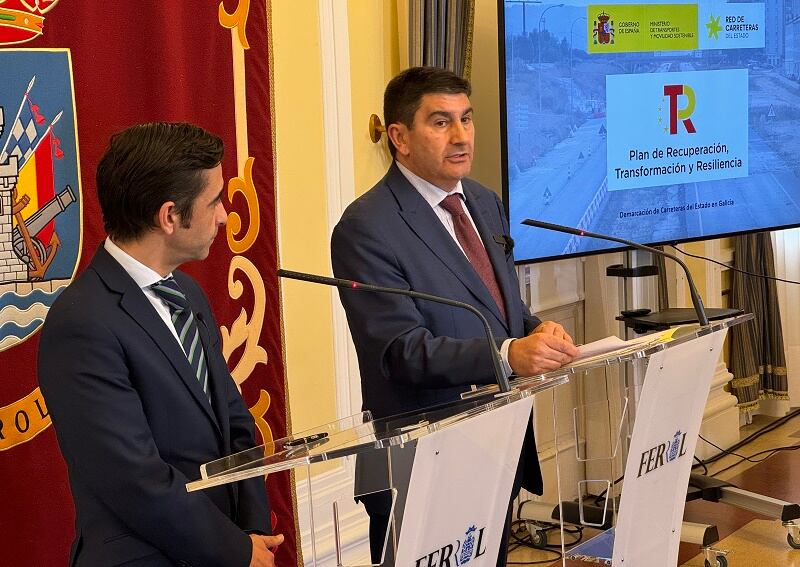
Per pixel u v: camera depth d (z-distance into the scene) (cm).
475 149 421
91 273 190
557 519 396
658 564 247
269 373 319
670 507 248
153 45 282
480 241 264
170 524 181
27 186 257
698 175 442
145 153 187
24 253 256
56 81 262
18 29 255
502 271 263
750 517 442
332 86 356
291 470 324
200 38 296
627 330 441
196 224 191
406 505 170
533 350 224
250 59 310
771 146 462
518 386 202
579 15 404
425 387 239
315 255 356
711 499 422
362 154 375
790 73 465
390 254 245
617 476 251
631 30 418
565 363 226
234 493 204
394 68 387
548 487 430
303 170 349
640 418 221
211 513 188
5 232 253
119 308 187
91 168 269
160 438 189
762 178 461
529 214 399
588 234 260
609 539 236
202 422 194
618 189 421
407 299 242
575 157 408
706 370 250
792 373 577
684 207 440
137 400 184
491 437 187
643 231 429
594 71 410
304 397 355
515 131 392
